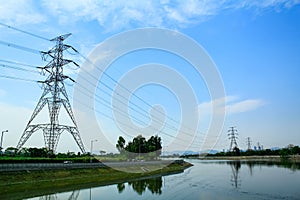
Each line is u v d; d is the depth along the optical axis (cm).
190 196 4053
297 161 13925
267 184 5244
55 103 6969
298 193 4209
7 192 3859
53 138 6875
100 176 5928
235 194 4178
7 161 5009
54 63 6969
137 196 4069
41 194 4031
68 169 5684
